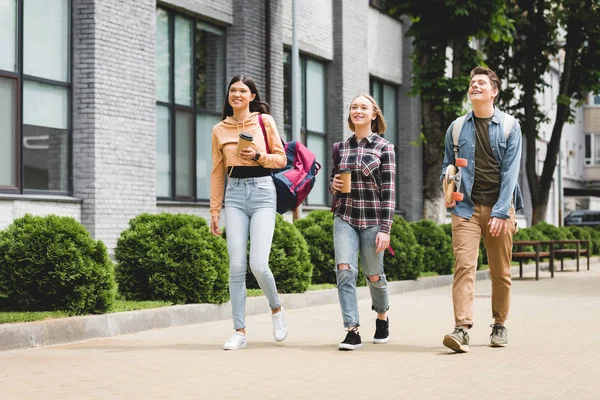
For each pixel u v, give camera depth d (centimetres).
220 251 1296
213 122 2148
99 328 1052
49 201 1588
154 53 1827
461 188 938
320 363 848
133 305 1181
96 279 1088
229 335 1077
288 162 988
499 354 907
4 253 1095
